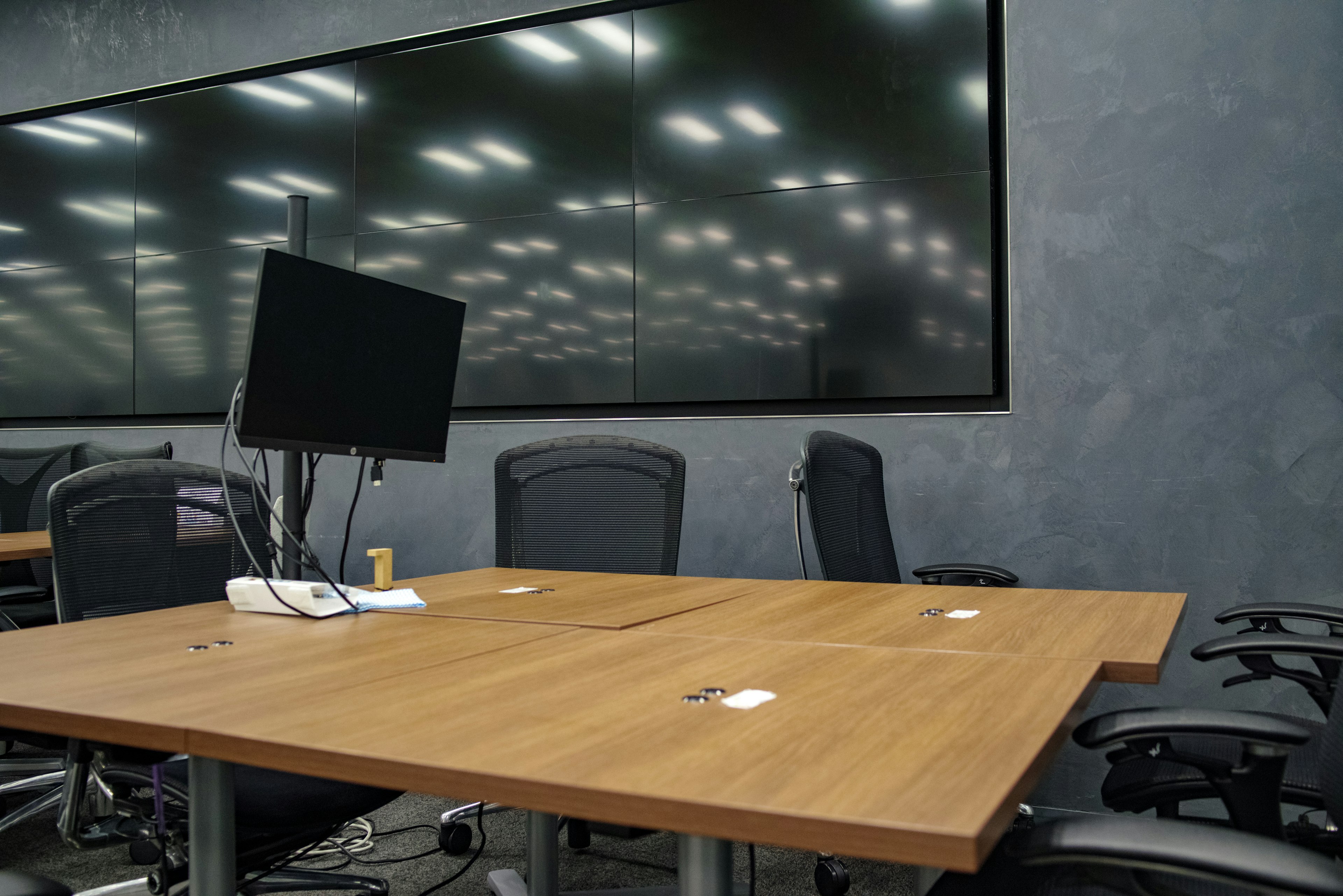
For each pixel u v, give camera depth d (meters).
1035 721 0.96
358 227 4.08
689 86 3.55
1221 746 1.66
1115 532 2.98
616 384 3.64
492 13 3.85
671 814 0.73
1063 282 3.07
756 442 3.40
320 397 1.91
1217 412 2.89
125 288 4.51
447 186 3.93
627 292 3.63
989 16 3.23
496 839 2.72
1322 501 2.79
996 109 3.23
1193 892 1.02
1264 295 2.86
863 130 3.31
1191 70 2.95
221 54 4.38
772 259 3.43
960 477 3.15
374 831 2.79
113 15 4.63
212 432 4.29
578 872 2.48
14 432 4.76
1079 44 3.07
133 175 4.52
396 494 3.96
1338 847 1.51
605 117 3.68
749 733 0.92
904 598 2.00
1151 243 2.98
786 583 2.29
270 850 1.46
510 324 3.82
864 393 3.30
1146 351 2.97
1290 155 2.84
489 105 3.87
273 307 1.79
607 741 0.89
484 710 1.02
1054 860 0.80
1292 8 2.85
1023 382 3.10
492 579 2.40
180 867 1.58
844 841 0.67
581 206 3.71
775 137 3.43
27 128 4.77
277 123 4.25
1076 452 3.04
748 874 2.49
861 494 2.69
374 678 1.19
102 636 1.54
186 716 1.00
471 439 3.84
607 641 1.47
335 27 4.14
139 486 2.00
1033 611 1.79
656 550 2.64
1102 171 3.04
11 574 3.60
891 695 1.08
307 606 1.73
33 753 3.05
